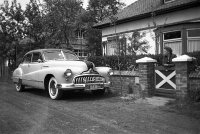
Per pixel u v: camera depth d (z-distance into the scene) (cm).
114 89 987
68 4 1828
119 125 495
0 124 508
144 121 524
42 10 1864
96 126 488
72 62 859
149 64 833
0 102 779
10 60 2081
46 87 895
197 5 1264
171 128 469
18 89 1088
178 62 720
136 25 1644
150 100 765
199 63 783
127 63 1117
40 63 930
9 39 1841
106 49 1881
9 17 1852
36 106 707
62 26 1831
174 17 1399
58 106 706
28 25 1842
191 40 1273
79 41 2977
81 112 621
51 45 1834
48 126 490
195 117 548
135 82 888
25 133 446
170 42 1369
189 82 709
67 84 787
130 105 707
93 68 877
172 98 775
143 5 1802
